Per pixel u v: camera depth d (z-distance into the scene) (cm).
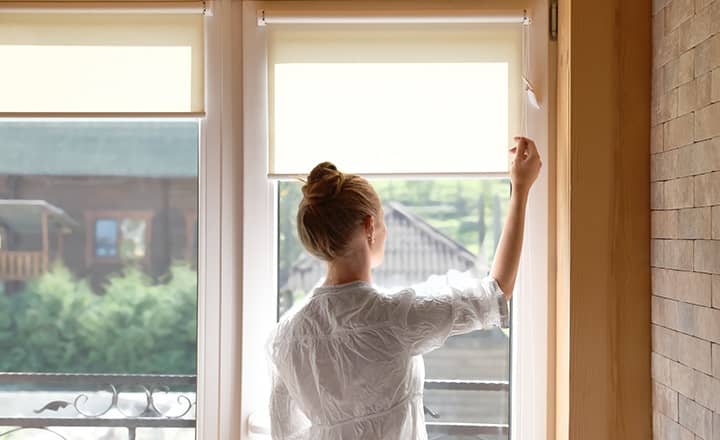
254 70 194
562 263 185
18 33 193
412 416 161
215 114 196
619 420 178
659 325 172
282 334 167
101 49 194
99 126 199
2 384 200
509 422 197
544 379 192
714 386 143
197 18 194
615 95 179
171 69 194
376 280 197
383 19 189
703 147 148
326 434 161
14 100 194
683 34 158
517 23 191
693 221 153
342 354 159
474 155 191
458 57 191
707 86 146
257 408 197
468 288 163
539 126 191
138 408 200
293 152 193
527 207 192
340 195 162
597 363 179
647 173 178
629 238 178
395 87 192
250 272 196
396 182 196
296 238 199
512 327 196
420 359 167
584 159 179
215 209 197
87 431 200
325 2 193
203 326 198
